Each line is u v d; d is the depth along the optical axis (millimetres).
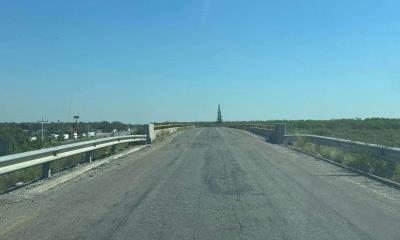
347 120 92062
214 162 21750
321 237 8695
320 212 10883
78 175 17734
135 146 34312
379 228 9375
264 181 15711
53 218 10375
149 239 8578
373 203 11984
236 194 13250
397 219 10180
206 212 10883
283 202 12070
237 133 60375
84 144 20984
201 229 9297
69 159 21516
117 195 13234
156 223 9812
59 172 18359
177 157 24531
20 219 10336
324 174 17594
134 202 12148
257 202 12070
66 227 9523
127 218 10297
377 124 77812
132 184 15281
